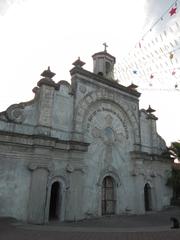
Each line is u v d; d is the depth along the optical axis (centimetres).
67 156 1733
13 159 1488
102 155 1994
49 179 1587
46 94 1730
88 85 2044
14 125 1566
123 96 2348
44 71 1806
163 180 2500
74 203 1633
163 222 1597
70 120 1844
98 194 1848
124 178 2112
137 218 1812
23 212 1426
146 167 2361
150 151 2473
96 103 2083
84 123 1920
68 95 1891
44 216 1484
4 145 1475
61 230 1141
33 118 1666
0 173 1420
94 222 1580
